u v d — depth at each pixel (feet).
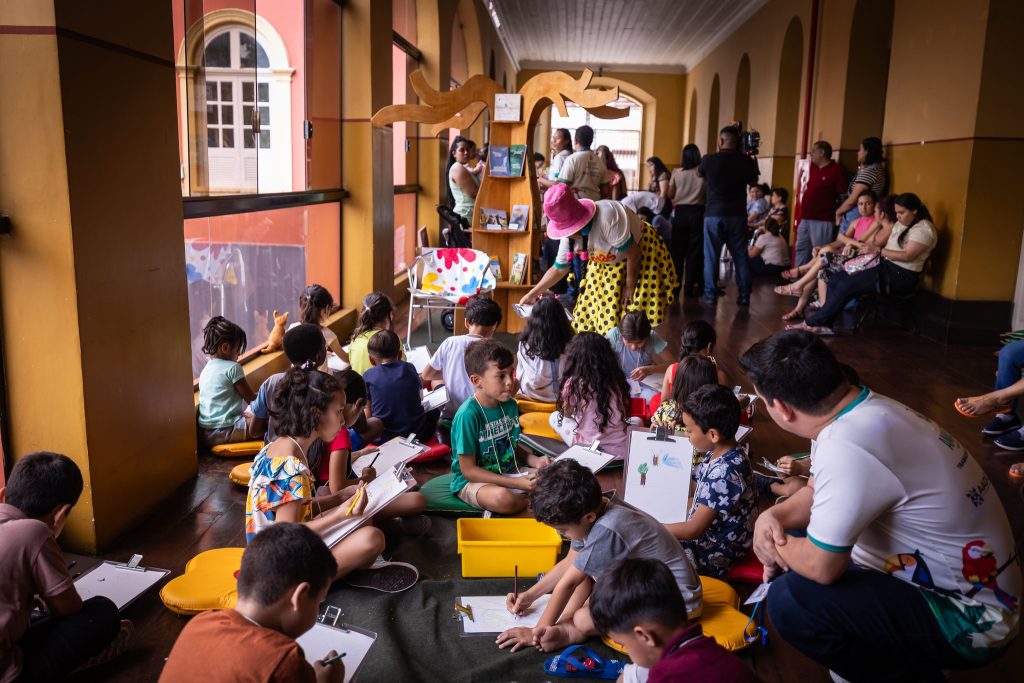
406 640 7.65
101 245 9.04
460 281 19.13
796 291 23.61
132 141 9.59
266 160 16.90
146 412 10.15
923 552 5.96
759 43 40.14
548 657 7.44
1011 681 7.50
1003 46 19.43
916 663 6.21
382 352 12.28
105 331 9.19
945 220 21.21
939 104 21.68
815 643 6.39
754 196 35.68
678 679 5.21
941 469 5.84
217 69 13.17
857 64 28.30
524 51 58.03
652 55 58.18
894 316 23.91
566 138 23.91
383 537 8.57
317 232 19.07
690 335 12.42
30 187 8.44
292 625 5.37
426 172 30.71
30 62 8.18
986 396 13.23
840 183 27.25
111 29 9.05
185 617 8.05
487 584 8.61
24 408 8.91
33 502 6.79
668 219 30.01
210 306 14.28
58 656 6.82
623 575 5.53
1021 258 20.30
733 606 8.12
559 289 25.75
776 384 5.97
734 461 8.64
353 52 19.80
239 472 11.25
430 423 12.80
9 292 8.68
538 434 12.67
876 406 5.92
